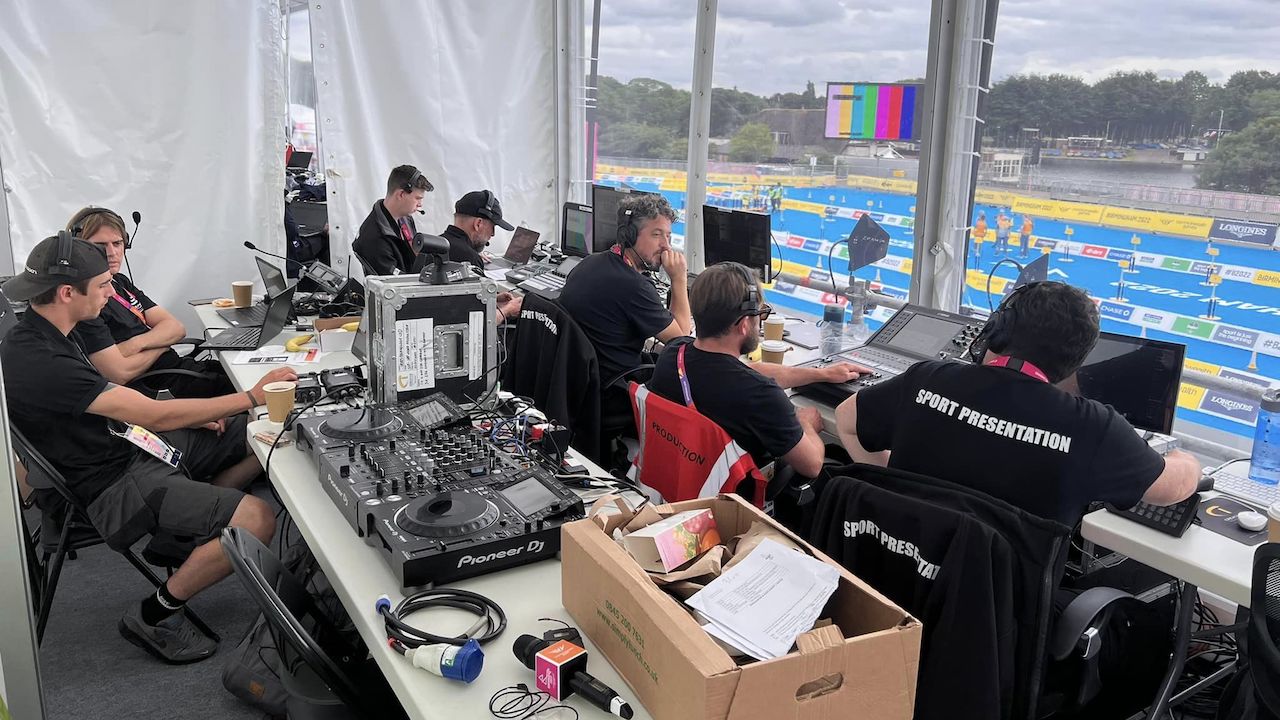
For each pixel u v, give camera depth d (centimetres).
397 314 206
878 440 175
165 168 399
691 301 205
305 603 157
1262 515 173
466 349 217
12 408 213
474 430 190
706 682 94
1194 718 208
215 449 277
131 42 382
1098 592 153
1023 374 155
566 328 262
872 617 115
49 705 215
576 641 123
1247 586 149
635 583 114
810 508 206
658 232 305
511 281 387
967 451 154
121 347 304
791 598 115
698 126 413
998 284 295
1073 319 152
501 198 492
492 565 142
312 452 186
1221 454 234
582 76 496
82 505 225
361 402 219
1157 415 197
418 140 461
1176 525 167
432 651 116
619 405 292
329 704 150
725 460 187
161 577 279
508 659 122
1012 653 134
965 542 131
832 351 291
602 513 135
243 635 248
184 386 327
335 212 446
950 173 298
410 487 157
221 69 400
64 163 379
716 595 115
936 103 294
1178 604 198
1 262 365
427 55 453
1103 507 179
